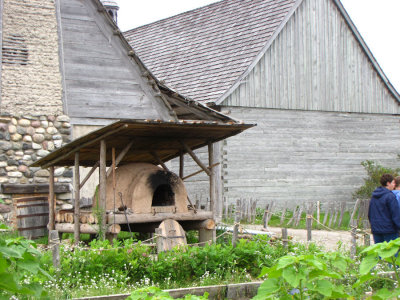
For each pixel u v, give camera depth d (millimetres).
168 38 27156
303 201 21672
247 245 9914
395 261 4254
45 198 14383
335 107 22844
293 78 21875
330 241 13805
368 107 23703
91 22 16359
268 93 21188
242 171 20547
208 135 11906
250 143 20812
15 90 15078
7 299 3812
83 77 16047
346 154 22938
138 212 10859
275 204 21047
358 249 10477
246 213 18109
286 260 4215
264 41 21125
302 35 22219
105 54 16438
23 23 15500
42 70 15484
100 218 10477
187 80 22656
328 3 22953
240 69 20719
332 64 22922
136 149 11977
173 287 8633
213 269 9305
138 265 8992
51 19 15852
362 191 22000
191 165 21422
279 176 21281
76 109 15844
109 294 7840
